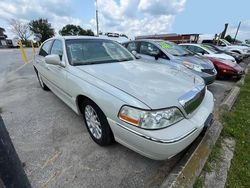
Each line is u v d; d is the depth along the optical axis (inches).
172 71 101.9
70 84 97.5
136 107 63.4
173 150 62.2
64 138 99.2
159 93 69.3
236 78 248.4
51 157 84.4
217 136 96.0
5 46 1562.5
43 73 149.9
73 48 112.0
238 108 143.0
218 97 176.4
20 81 223.5
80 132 104.9
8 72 291.7
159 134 60.9
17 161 37.6
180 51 209.0
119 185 69.7
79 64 102.7
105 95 73.9
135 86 73.4
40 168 77.8
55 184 69.9
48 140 97.7
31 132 105.4
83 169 77.3
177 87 76.8
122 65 104.0
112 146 91.0
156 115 62.0
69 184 69.9
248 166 79.7
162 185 64.4
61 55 112.3
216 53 310.3
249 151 89.5
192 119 71.9
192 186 64.3
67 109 136.5
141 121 62.4
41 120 119.6
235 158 84.5
